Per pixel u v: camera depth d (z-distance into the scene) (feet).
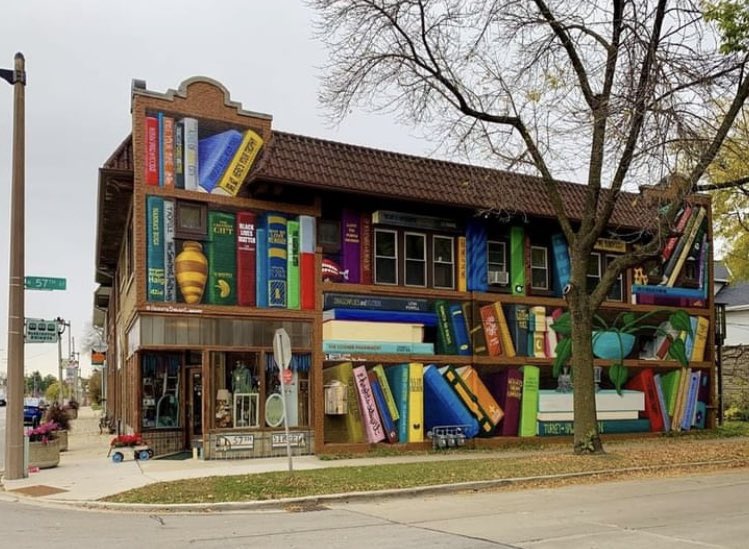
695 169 52.42
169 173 58.18
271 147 61.36
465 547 27.61
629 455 57.41
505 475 47.16
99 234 76.89
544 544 28.12
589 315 58.18
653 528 31.37
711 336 87.92
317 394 61.82
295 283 62.13
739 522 32.78
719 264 143.74
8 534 31.42
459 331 69.56
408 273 68.28
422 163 68.95
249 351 59.77
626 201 80.07
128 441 59.41
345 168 63.67
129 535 30.96
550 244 76.74
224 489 41.57
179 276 57.67
